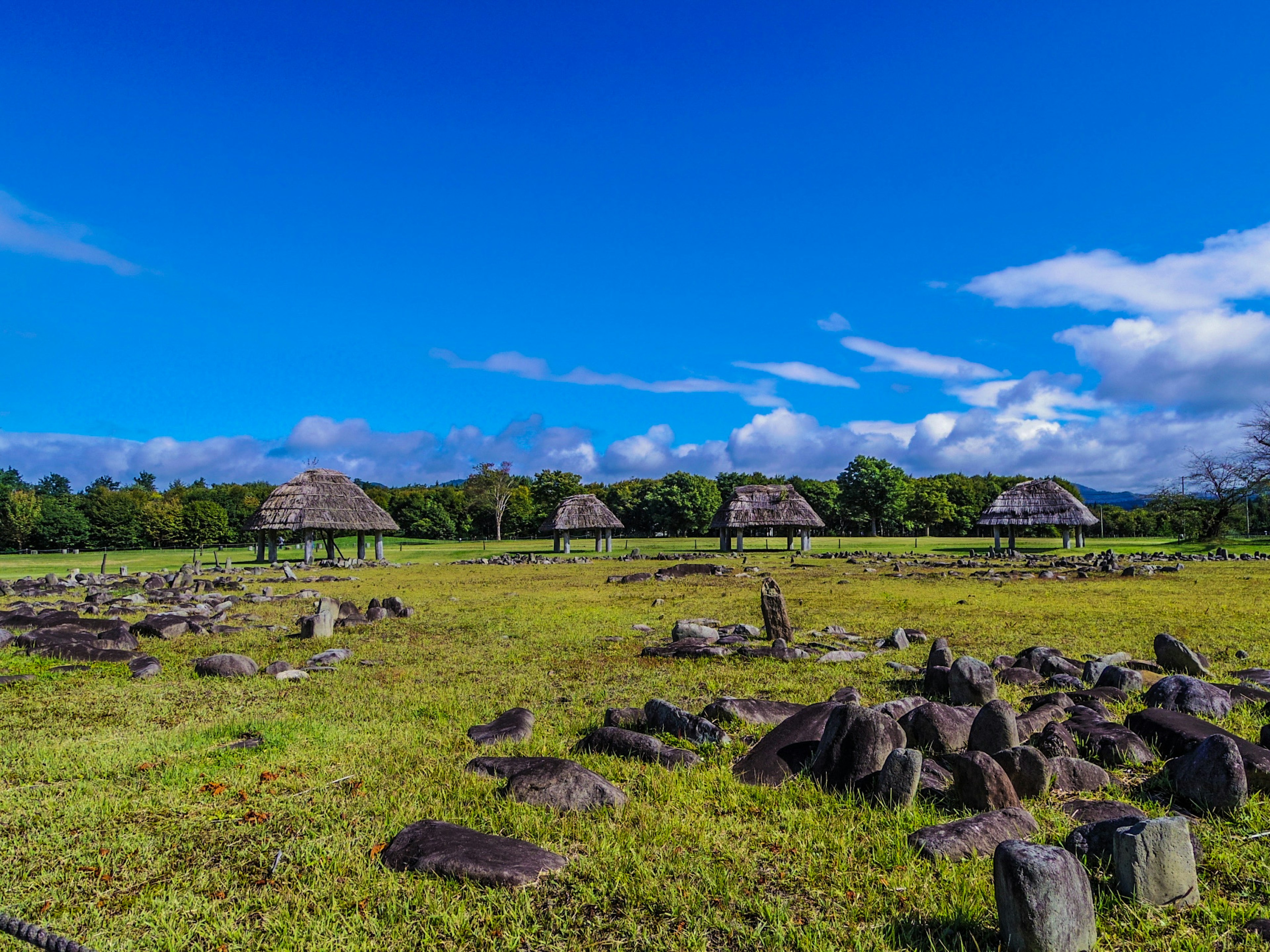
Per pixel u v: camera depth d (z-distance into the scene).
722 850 4.70
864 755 5.68
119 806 5.61
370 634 14.34
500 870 4.35
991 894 4.04
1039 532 80.81
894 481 75.25
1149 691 8.16
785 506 46.47
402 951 3.74
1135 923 3.79
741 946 3.72
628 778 6.06
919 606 17.98
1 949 3.81
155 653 12.50
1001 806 5.14
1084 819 4.97
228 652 12.49
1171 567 30.20
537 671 10.59
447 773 6.21
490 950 3.72
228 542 78.56
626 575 29.36
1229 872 4.28
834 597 20.52
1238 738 5.95
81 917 4.09
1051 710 7.34
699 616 16.56
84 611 18.62
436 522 84.06
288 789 5.97
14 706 8.85
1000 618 15.55
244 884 4.46
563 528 51.53
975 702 7.94
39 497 68.62
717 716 7.71
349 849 4.84
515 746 6.88
